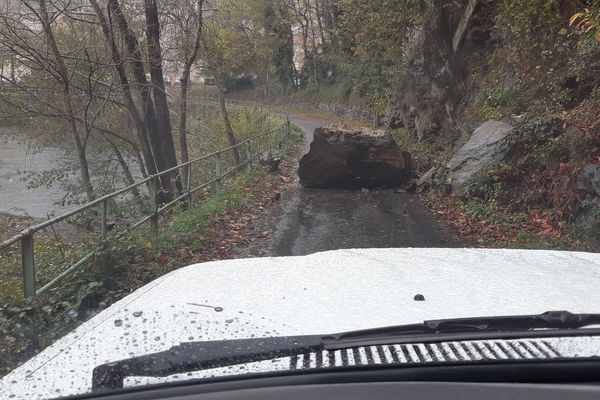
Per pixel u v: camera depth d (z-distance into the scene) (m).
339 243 9.90
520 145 12.80
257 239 10.28
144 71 16.38
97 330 1.89
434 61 22.17
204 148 24.20
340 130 15.83
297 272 2.60
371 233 10.61
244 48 32.44
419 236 10.34
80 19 14.00
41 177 19.66
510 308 2.09
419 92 22.78
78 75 15.18
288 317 1.99
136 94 17.45
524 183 11.91
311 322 1.94
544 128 12.41
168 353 1.58
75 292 6.41
